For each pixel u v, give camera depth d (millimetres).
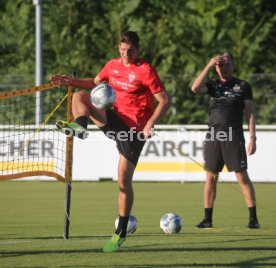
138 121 25297
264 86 74000
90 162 58125
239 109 32719
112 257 23766
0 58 85438
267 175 56250
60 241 27516
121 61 25406
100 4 87438
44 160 50219
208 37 82250
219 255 24250
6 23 86188
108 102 24609
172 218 30375
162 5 86875
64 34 83625
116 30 83625
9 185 56094
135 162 25219
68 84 26688
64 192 50531
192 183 56906
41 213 38719
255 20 87125
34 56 84062
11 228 32250
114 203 43781
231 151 32469
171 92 74625
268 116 71438
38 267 21859
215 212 39438
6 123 57750
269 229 32062
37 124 53375
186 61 81125
